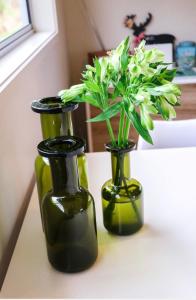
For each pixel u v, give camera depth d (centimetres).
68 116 95
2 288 82
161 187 118
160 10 281
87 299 78
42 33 216
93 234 86
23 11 215
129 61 84
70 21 284
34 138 143
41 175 100
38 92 153
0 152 98
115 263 87
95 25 286
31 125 138
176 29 286
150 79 82
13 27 193
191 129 167
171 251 90
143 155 140
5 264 99
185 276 82
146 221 102
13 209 108
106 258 89
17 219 112
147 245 93
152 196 113
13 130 112
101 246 93
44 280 84
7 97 106
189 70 273
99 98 86
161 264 86
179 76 261
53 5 218
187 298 77
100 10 282
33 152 140
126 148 90
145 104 77
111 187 95
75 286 82
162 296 77
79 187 86
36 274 86
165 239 94
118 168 93
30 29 215
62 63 246
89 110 251
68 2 279
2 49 153
